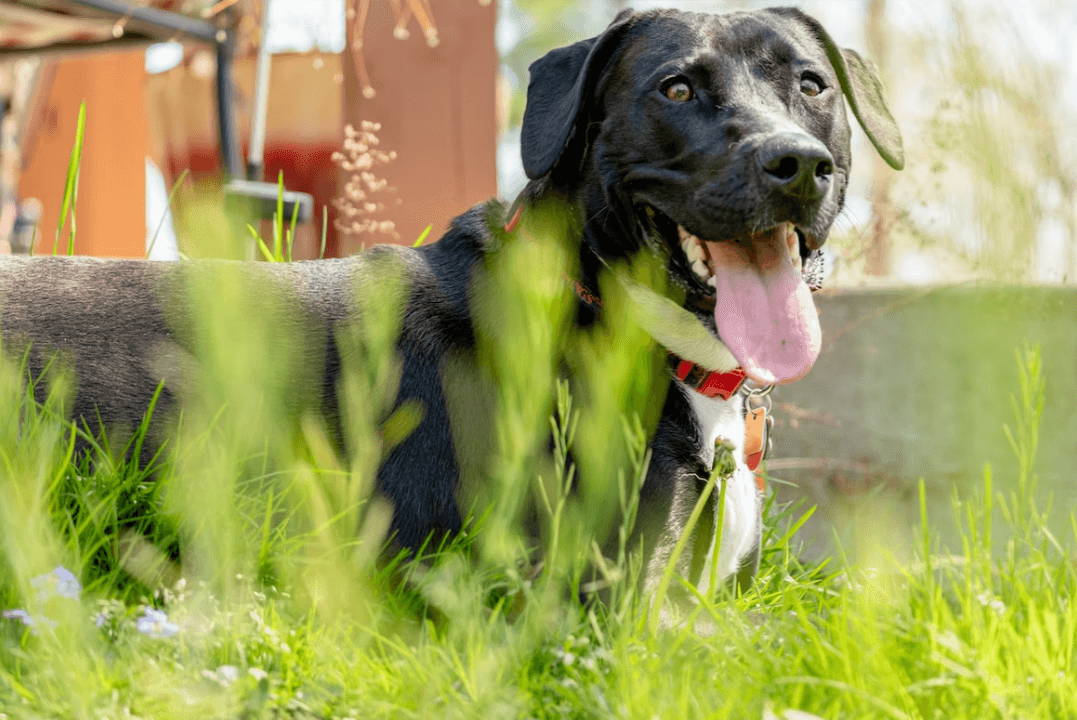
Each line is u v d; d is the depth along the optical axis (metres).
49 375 2.25
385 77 4.78
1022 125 2.05
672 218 2.36
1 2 4.65
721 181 2.27
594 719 1.54
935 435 3.59
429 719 1.49
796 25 2.62
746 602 2.23
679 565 2.34
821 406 3.79
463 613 1.68
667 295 2.43
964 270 1.68
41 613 1.46
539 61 2.60
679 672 1.65
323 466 2.07
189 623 1.65
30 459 1.83
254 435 1.69
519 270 1.57
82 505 1.90
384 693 1.61
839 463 3.73
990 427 1.74
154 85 7.31
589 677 1.66
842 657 1.59
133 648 1.58
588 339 2.36
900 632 1.68
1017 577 1.92
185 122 7.17
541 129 2.47
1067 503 2.91
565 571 1.80
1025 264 1.54
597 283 2.48
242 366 1.44
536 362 1.54
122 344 2.33
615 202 2.46
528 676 1.67
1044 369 3.29
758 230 2.26
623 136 2.45
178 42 5.14
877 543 1.91
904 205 3.68
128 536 1.95
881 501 3.62
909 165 3.66
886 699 1.49
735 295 2.32
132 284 2.44
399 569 2.17
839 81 2.72
